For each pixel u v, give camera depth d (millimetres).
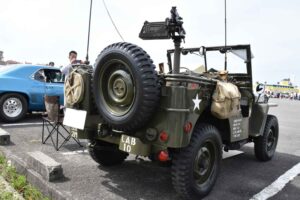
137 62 3182
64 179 3984
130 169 4645
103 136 3803
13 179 3809
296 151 6812
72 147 5727
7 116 7844
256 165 5422
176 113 3221
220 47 5207
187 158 3422
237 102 4000
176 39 3355
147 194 3748
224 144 4430
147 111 3215
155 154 3412
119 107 3508
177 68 3377
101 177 4219
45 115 6953
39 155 4145
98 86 3613
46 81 8492
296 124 12273
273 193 4070
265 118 5285
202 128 3611
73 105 4016
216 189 4109
